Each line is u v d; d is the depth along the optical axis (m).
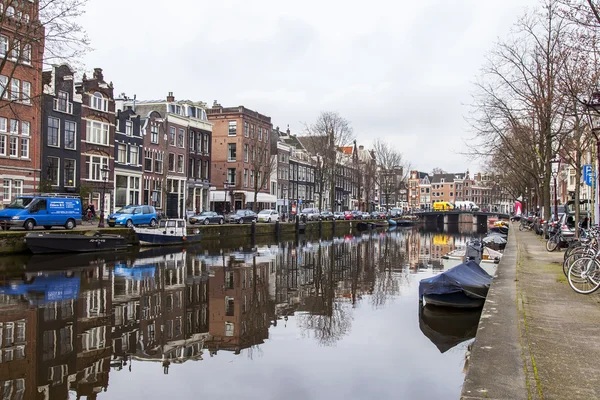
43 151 35.94
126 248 29.53
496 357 6.22
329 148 61.69
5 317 12.77
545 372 5.72
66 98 37.78
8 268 20.59
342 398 8.33
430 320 13.58
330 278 21.98
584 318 8.34
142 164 46.25
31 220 26.97
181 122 52.47
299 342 11.60
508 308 9.03
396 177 91.56
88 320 12.85
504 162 36.47
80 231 27.41
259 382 9.04
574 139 24.78
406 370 9.73
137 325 12.66
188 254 29.77
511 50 24.22
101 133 41.28
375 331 12.65
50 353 10.20
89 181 39.94
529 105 22.44
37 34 23.23
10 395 8.11
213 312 14.61
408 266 26.80
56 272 20.19
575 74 17.38
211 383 8.95
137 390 8.54
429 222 105.12
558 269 14.68
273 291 18.36
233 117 61.84
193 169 54.94
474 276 14.76
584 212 25.97
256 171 57.53
